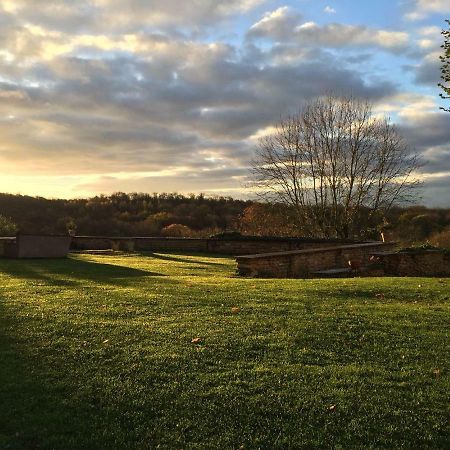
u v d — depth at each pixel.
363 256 18.55
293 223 32.03
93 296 9.15
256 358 5.69
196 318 7.41
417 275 16.53
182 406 4.45
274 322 7.24
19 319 7.21
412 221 32.12
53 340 6.20
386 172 30.30
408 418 4.32
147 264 16.91
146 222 43.03
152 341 6.19
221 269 15.94
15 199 44.38
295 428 4.13
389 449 3.86
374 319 7.58
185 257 21.14
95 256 20.08
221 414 4.33
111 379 4.99
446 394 4.82
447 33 11.44
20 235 17.33
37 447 3.79
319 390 4.82
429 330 7.04
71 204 47.09
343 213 30.61
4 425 4.09
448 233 27.53
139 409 4.40
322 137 30.56
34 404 4.44
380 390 4.87
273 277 14.44
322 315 7.75
